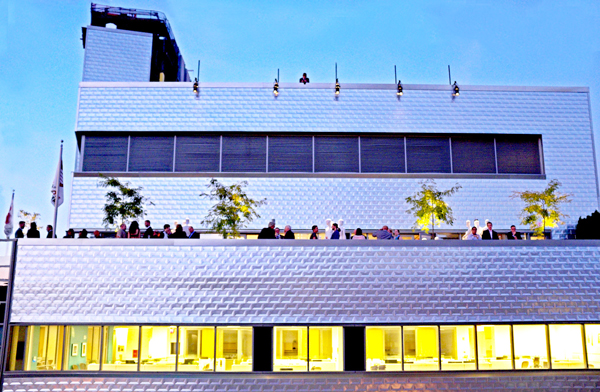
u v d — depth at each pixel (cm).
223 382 1575
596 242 1669
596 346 1620
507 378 1599
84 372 1571
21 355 1573
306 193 2297
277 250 1630
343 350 1591
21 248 1620
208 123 2330
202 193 2280
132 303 1597
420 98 2381
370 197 2303
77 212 2250
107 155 2317
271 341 1591
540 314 1625
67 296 1597
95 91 2341
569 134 2377
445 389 1591
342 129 2344
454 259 1639
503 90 2394
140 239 1630
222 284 1611
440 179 2331
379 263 1627
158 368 1577
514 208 2316
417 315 1609
